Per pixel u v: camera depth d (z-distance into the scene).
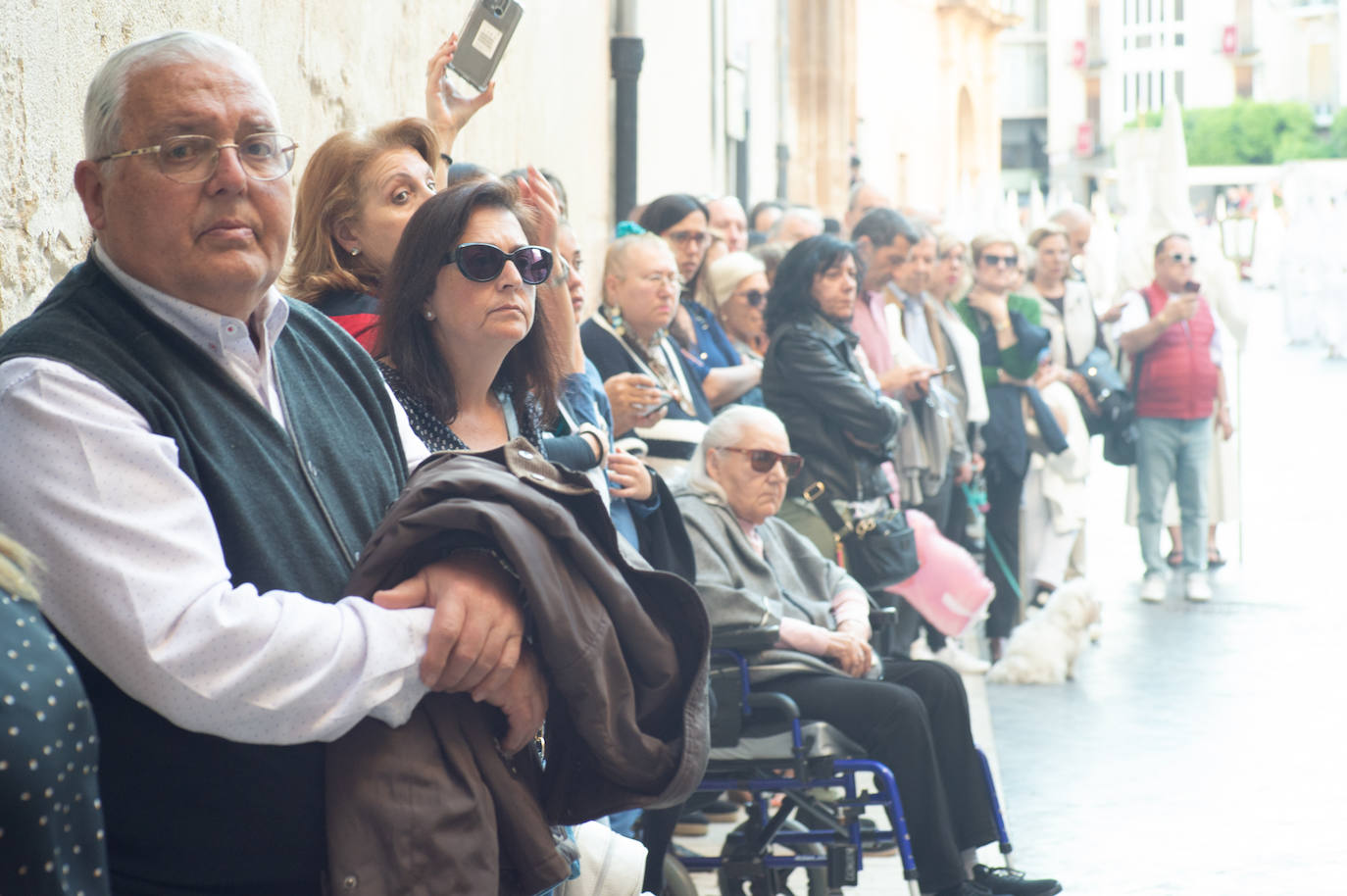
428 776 1.84
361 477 2.03
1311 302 30.11
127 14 2.95
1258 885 5.11
